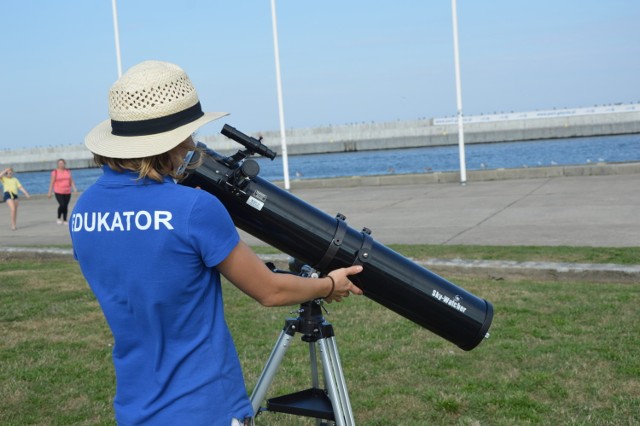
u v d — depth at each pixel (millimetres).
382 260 3168
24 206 24781
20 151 104812
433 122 93438
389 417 4773
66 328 7344
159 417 2146
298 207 3072
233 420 2215
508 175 22406
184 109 2246
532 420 4586
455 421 4684
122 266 2168
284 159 24375
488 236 12109
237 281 2268
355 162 73312
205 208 2152
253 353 6172
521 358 5723
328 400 3367
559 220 13344
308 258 3164
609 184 18578
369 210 17156
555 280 8484
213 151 3086
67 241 14938
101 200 2238
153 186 2207
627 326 6375
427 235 12672
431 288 3250
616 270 8195
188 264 2145
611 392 4965
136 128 2199
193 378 2170
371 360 5902
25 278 10258
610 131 79438
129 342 2225
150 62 2309
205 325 2213
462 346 3451
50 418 4957
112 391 5480
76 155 102938
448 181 23125
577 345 5941
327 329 3229
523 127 85062
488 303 3430
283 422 4781
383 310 7461
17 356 6395
